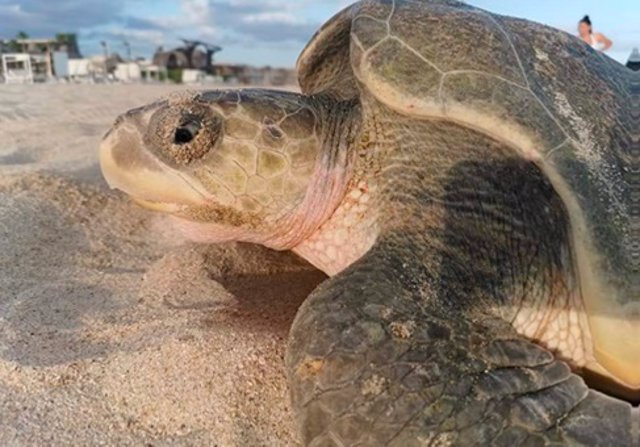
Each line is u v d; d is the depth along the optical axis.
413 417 0.24
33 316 0.40
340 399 0.24
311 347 0.26
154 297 0.43
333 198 0.38
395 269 0.29
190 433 0.29
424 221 0.32
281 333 0.37
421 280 0.29
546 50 0.38
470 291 0.30
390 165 0.36
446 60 0.36
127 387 0.32
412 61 0.36
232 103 0.37
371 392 0.24
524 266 0.32
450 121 0.35
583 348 0.33
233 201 0.37
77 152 0.84
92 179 0.68
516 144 0.33
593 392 0.27
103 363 0.34
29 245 0.52
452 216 0.33
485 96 0.34
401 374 0.25
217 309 0.41
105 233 0.57
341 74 0.46
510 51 0.36
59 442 0.28
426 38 0.37
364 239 0.37
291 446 0.28
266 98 0.38
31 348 0.35
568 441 0.24
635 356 0.31
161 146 0.36
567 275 0.33
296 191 0.38
